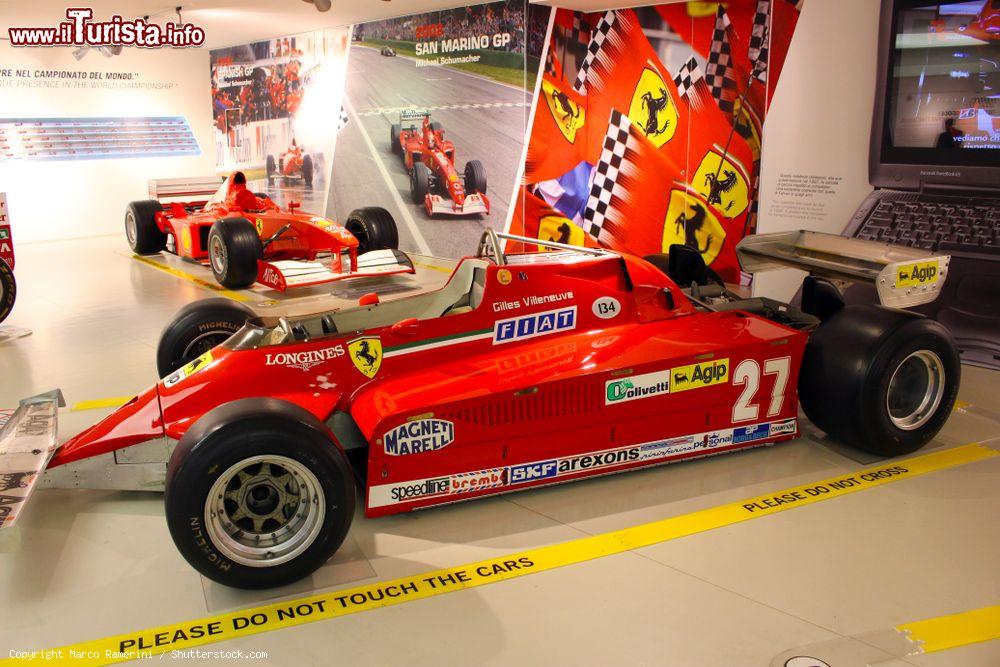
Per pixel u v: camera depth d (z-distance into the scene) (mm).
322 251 7926
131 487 3330
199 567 2576
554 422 3359
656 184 7883
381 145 10328
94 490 3561
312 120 11469
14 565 2926
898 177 5547
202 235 8609
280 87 11906
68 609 2641
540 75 8398
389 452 3094
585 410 3402
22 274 8875
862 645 2406
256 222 8062
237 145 13086
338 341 3412
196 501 2500
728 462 3779
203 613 2607
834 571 2832
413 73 9656
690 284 4422
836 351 3740
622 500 3395
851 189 5836
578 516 3254
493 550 2986
